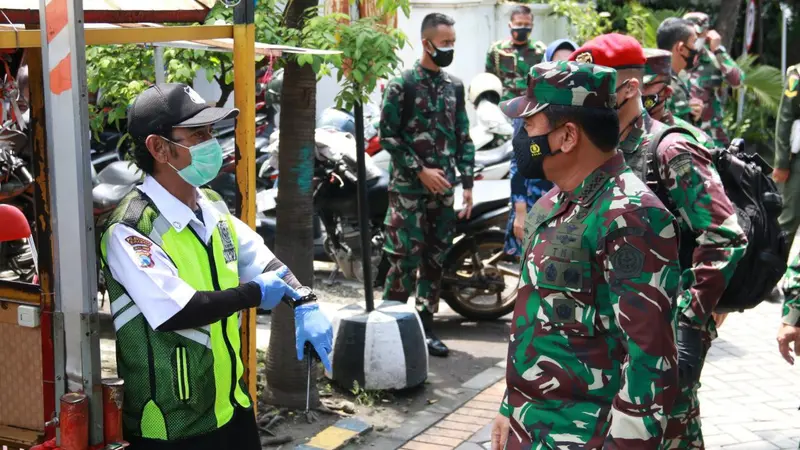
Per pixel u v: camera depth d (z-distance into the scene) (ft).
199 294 9.09
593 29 37.58
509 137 25.34
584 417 8.49
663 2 44.32
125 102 16.30
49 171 8.63
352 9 17.49
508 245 21.52
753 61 41.09
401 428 16.39
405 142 19.95
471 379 18.90
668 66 12.84
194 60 15.89
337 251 23.00
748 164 11.91
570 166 8.64
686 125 11.86
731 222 10.65
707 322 11.39
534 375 8.71
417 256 20.15
